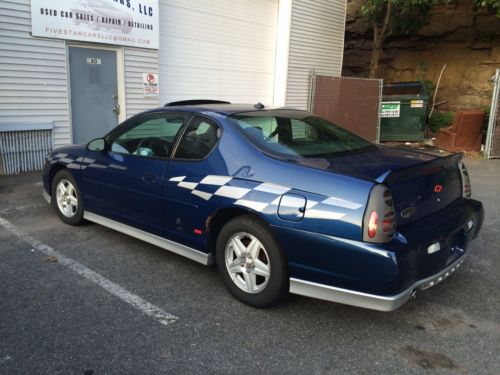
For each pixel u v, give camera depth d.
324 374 2.73
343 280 2.99
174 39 9.98
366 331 3.21
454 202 3.71
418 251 2.99
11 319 3.23
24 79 7.56
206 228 3.66
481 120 11.88
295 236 3.12
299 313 3.42
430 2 11.90
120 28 8.55
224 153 3.65
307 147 3.70
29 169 7.85
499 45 13.31
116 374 2.67
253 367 2.78
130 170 4.29
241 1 11.24
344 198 2.98
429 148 11.67
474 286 3.96
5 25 7.20
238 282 3.53
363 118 12.61
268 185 3.31
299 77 13.13
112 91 8.80
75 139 8.41
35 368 2.70
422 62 14.88
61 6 7.72
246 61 11.75
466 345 3.07
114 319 3.27
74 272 4.02
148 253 4.48
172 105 4.53
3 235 4.88
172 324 3.22
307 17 12.90
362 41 16.52
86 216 4.97
